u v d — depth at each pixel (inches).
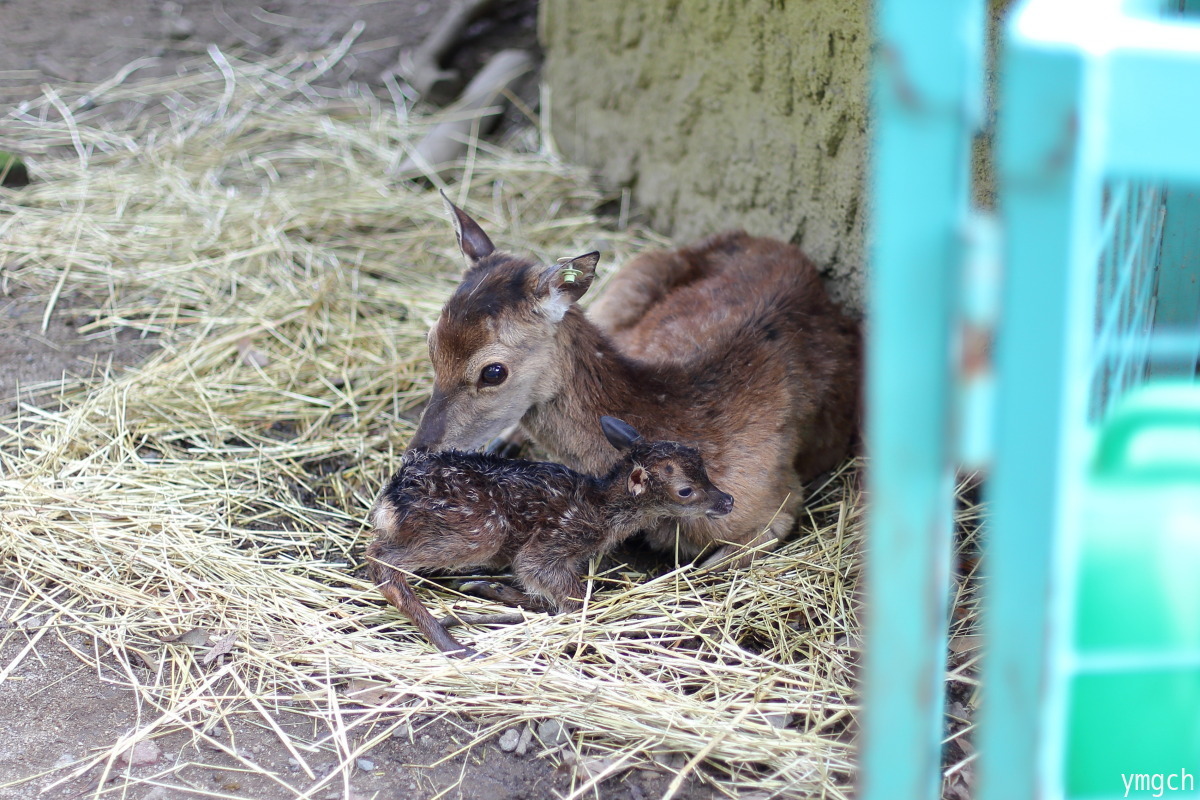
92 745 133.2
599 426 176.4
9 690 141.6
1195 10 127.2
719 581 169.6
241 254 262.5
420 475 158.9
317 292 247.0
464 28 349.1
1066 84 58.4
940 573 71.6
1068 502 65.2
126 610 156.7
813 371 192.4
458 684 143.4
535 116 333.4
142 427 203.0
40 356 225.8
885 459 68.1
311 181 300.7
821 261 225.8
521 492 160.7
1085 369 66.4
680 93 263.0
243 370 224.1
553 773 132.0
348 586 167.5
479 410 171.0
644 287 220.4
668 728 135.2
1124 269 112.2
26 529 170.1
